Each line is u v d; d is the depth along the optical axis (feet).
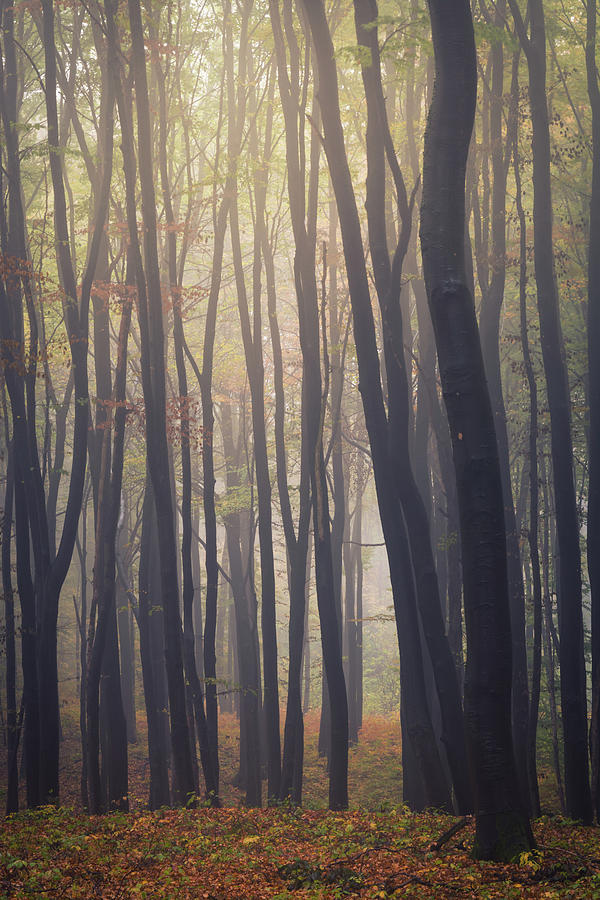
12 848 37.32
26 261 58.34
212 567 63.10
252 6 68.90
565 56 70.85
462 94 33.04
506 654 30.73
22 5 64.23
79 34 68.85
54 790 58.08
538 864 28.66
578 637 55.77
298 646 57.98
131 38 59.52
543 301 57.82
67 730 110.22
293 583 59.26
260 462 63.82
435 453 85.20
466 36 33.17
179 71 70.28
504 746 30.60
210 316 63.16
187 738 55.01
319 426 57.26
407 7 60.80
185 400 61.87
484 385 31.83
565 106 72.33
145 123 54.39
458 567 66.03
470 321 31.94
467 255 56.95
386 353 52.01
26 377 59.93
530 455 54.49
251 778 73.72
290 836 40.34
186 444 60.34
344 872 30.73
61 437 78.89
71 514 58.65
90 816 50.03
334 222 81.56
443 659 50.49
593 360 58.80
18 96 79.51
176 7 72.69
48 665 58.44
